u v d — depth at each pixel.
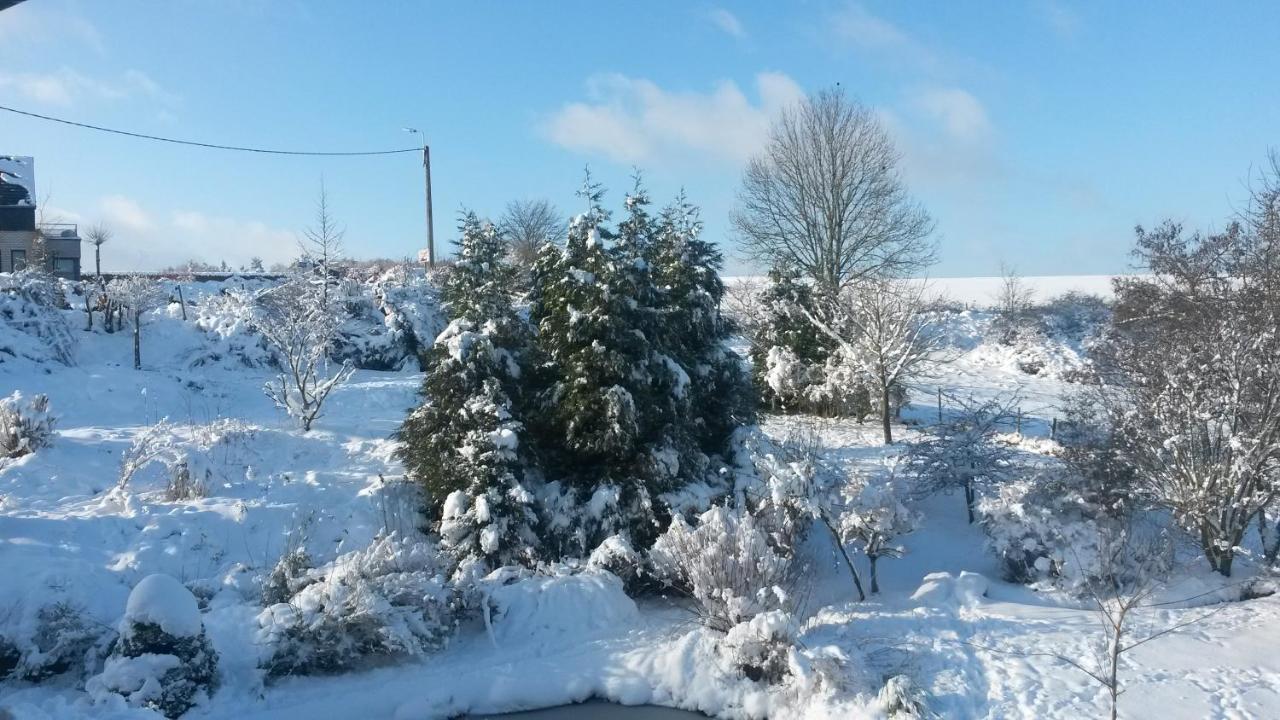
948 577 12.03
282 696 9.59
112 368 19.28
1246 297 13.46
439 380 13.26
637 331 13.53
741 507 12.94
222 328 22.23
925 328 26.48
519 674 10.10
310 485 14.20
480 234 15.10
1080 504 12.57
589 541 13.03
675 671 10.20
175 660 8.95
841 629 10.65
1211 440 11.66
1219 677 8.91
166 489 13.69
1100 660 9.41
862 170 36.69
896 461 18.17
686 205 16.64
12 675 9.27
